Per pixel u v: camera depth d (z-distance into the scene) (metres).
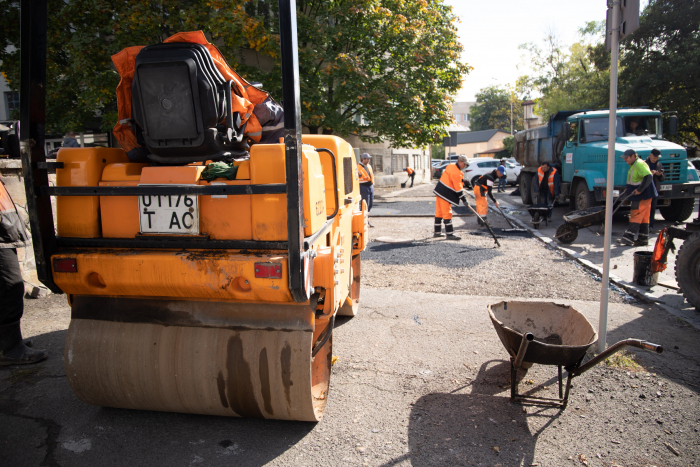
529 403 3.08
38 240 2.53
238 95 2.82
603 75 29.70
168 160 2.66
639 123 11.85
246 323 2.65
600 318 3.81
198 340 2.70
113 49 11.25
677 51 22.55
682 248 4.86
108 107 13.59
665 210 11.32
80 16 11.53
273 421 2.94
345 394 3.27
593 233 9.83
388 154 27.73
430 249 8.54
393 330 4.49
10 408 3.08
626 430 2.80
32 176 2.48
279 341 2.62
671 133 11.84
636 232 8.28
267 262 2.29
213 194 2.36
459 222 12.39
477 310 5.05
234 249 2.46
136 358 2.72
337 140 3.46
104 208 2.60
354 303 4.95
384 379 3.49
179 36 2.55
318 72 14.91
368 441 2.70
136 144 2.98
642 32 23.17
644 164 8.09
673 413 2.97
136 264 2.42
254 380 2.63
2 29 10.77
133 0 11.08
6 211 3.54
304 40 15.01
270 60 16.72
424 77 17.05
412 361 3.80
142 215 2.52
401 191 24.05
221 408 2.77
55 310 5.07
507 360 3.80
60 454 2.60
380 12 15.75
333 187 3.29
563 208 14.95
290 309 2.63
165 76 2.40
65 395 3.26
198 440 2.73
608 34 3.63
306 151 2.49
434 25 18.33
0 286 3.60
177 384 2.71
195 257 2.38
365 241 5.19
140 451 2.62
